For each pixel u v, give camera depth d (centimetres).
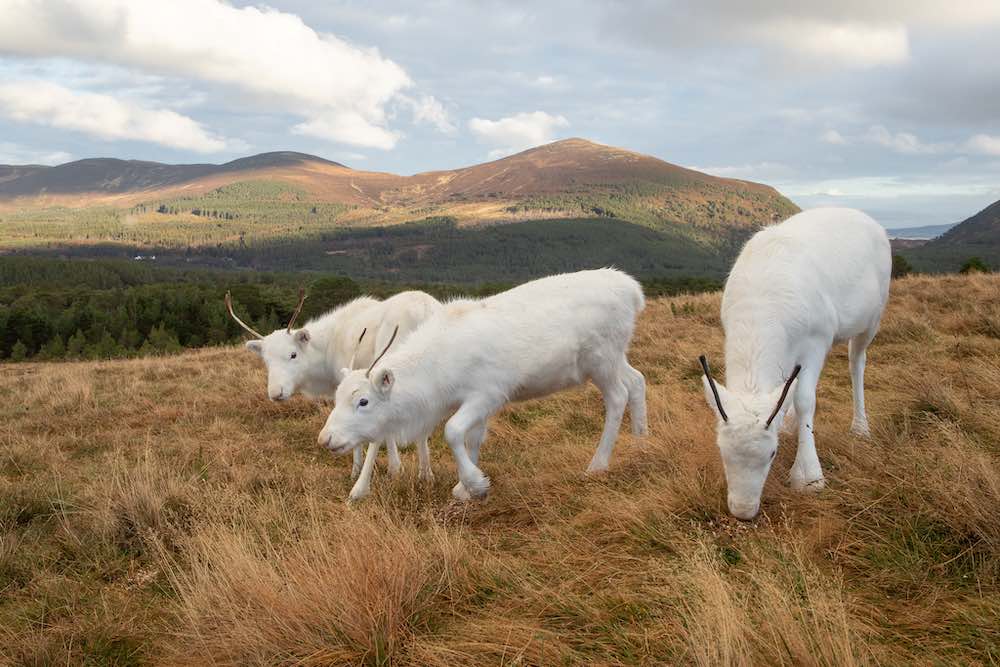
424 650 309
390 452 637
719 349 1004
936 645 278
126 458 740
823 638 270
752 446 390
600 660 290
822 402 669
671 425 600
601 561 382
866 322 537
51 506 565
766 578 322
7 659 353
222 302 4103
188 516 524
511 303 559
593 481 517
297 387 775
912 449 439
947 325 962
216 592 368
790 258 489
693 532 402
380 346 675
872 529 372
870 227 564
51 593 423
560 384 577
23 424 923
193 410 959
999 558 324
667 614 315
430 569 381
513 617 336
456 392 538
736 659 263
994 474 368
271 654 324
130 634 378
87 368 1539
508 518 491
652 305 1573
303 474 645
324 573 358
